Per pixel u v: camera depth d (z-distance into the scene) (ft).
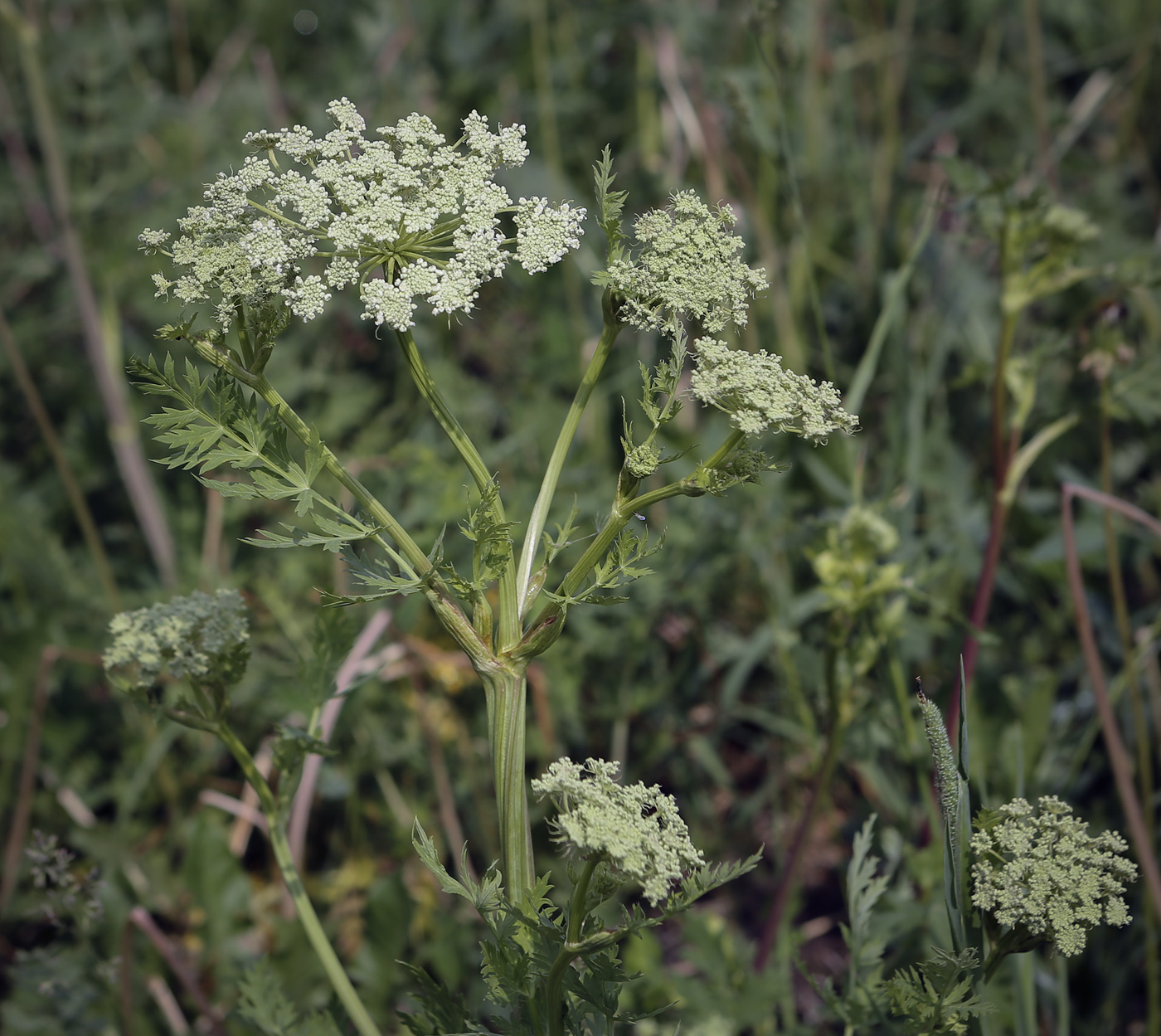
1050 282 8.79
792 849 8.52
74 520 13.21
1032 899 4.37
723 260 4.36
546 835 10.39
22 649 10.56
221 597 5.63
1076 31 17.46
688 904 4.12
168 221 13.17
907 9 15.29
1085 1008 8.90
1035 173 14.06
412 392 12.85
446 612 4.64
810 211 13.97
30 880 10.29
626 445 4.42
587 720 11.51
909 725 8.43
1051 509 11.68
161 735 10.61
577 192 14.01
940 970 4.48
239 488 4.46
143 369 4.42
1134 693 8.93
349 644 6.12
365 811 10.89
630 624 10.94
